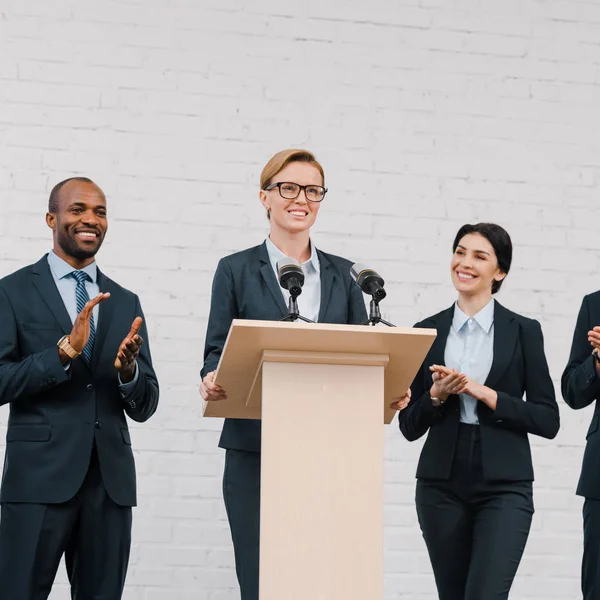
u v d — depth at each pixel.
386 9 6.22
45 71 5.86
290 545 2.83
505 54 6.27
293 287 3.34
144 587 5.44
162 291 5.73
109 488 3.99
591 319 4.61
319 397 2.92
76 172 5.78
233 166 5.92
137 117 5.89
